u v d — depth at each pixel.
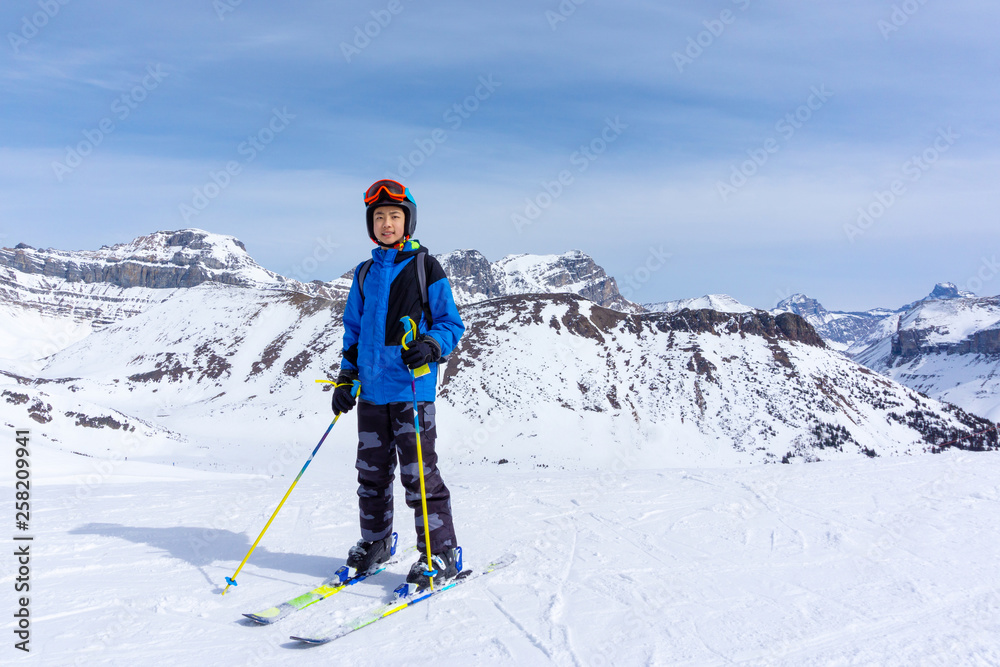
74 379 111.00
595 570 3.01
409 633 2.23
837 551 3.29
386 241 3.14
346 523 4.23
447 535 2.97
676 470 6.73
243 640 2.17
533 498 5.00
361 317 3.18
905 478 5.37
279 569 3.13
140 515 4.46
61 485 6.60
